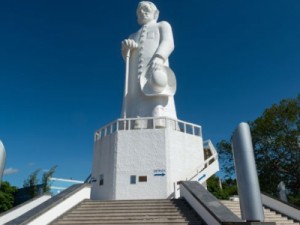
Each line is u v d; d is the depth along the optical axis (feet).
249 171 28.84
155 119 63.46
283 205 48.65
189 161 63.36
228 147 107.96
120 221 38.45
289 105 92.02
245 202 28.22
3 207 86.22
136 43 78.28
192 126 67.97
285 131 90.84
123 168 59.47
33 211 38.32
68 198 43.60
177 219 38.24
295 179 90.53
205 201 37.37
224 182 118.83
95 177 64.80
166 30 77.46
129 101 74.54
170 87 71.87
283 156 90.89
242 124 31.04
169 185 57.41
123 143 61.41
